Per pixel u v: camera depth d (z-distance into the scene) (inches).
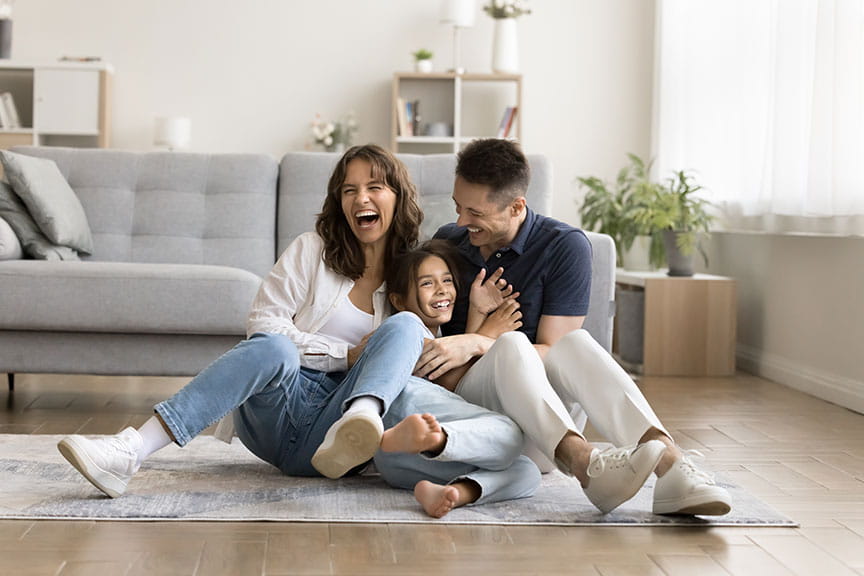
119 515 83.5
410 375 92.7
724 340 198.5
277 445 97.0
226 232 167.9
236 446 115.8
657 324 197.2
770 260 198.2
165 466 102.8
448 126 263.0
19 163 156.0
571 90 269.1
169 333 143.5
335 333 99.5
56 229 155.4
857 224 156.3
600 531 83.8
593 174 270.1
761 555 78.9
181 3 264.5
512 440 88.4
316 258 100.3
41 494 90.0
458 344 94.6
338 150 261.0
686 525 86.2
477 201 96.9
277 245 169.8
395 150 259.8
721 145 218.2
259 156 171.6
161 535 79.6
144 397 159.9
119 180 169.9
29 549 75.4
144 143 265.6
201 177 170.7
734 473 111.2
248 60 266.2
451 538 80.7
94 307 140.3
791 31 177.5
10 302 139.6
